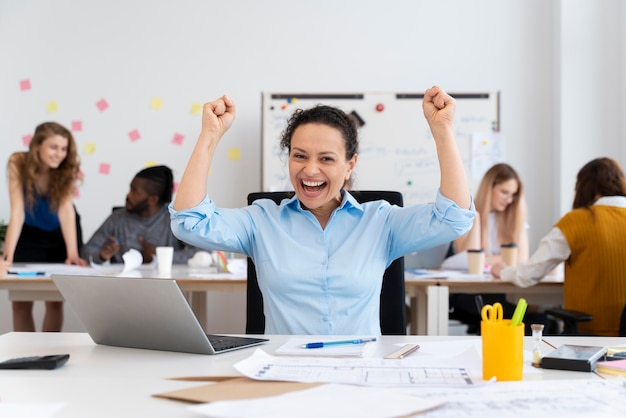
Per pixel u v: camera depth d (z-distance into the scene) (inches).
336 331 57.9
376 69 173.0
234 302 174.7
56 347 48.8
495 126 170.7
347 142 57.6
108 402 33.9
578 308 102.7
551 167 172.6
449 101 55.6
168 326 45.4
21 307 144.3
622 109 164.1
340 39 173.2
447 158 56.5
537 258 104.6
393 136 170.1
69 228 135.4
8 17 172.4
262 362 41.3
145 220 130.3
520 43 173.0
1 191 172.2
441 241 59.1
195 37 173.3
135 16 173.2
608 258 100.3
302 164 57.1
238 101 173.2
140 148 172.9
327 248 59.4
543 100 172.7
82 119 172.9
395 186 169.3
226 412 30.5
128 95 173.2
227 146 173.0
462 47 173.0
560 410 32.0
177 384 37.5
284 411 30.6
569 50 166.2
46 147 131.9
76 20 173.0
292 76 173.2
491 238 139.6
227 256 121.1
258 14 173.2
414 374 38.4
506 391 35.3
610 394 34.7
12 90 172.7
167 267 110.2
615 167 104.9
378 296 60.5
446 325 104.7
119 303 45.8
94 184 172.7
